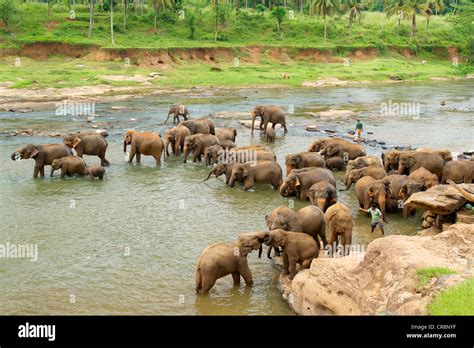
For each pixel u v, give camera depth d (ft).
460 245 38.11
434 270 33.58
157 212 64.39
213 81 210.18
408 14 327.67
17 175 80.33
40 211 64.18
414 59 311.88
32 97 160.04
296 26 318.65
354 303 36.14
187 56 247.70
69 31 255.29
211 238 56.13
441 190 56.18
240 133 116.88
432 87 219.82
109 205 66.85
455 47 322.14
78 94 167.53
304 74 239.09
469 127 126.21
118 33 264.93
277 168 74.79
